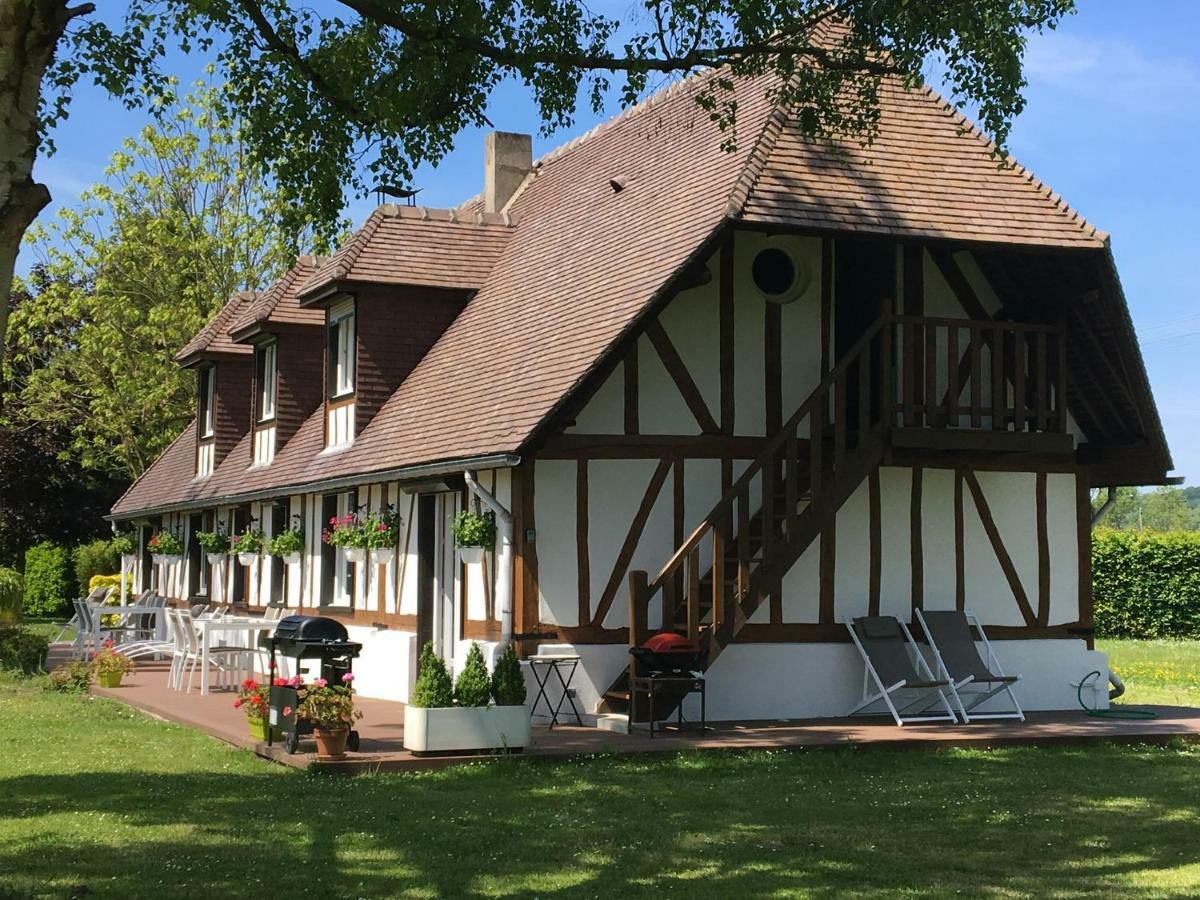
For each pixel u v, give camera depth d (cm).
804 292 1451
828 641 1407
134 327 3212
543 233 1819
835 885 713
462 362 1631
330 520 1805
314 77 1096
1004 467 1495
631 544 1366
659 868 746
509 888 701
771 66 1112
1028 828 865
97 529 3766
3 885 692
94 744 1201
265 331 2061
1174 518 10294
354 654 1119
